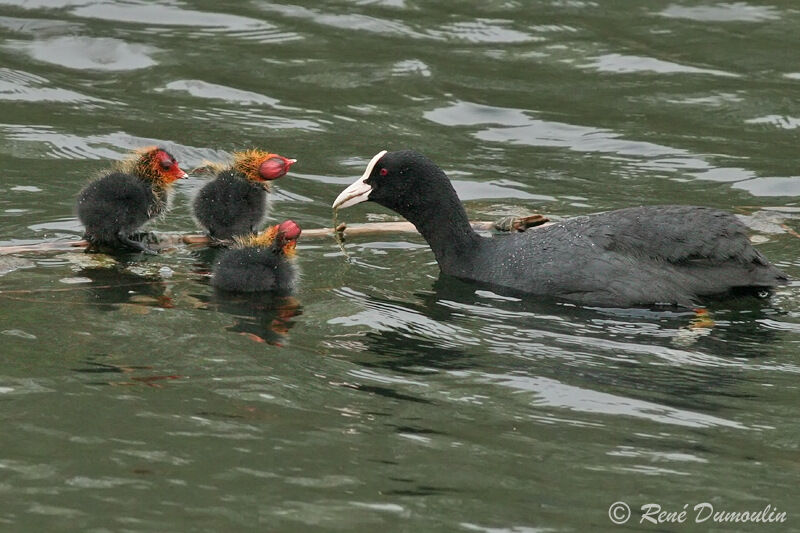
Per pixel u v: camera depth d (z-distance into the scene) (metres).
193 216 14.88
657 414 9.95
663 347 11.48
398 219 16.06
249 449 9.12
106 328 11.46
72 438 9.18
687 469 9.02
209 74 20.92
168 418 9.56
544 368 10.90
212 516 8.19
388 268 13.95
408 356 11.12
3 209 15.40
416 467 8.95
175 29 22.72
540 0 24.25
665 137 18.94
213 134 18.64
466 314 12.35
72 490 8.46
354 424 9.61
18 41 21.77
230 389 10.18
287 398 10.05
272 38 22.47
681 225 12.93
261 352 11.04
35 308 11.96
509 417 9.84
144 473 8.71
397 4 24.14
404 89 20.64
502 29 23.08
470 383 10.50
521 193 16.75
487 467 8.98
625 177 17.41
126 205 14.08
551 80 21.05
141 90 20.23
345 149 18.34
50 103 19.52
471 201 16.41
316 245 14.73
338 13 23.69
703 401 10.22
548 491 8.67
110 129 18.62
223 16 23.39
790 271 13.63
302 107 19.88
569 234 13.23
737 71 21.36
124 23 22.83
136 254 14.09
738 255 12.88
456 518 8.27
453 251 13.90
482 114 19.78
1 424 9.35
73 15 23.02
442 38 22.70
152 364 10.64
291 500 8.42
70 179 16.64
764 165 17.89
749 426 9.75
